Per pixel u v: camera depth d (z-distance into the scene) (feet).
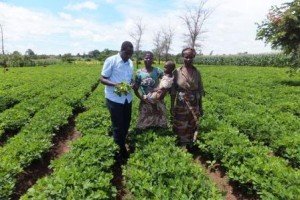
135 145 8.66
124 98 8.48
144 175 6.74
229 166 7.72
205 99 16.34
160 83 8.81
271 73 33.42
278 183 6.40
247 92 18.67
